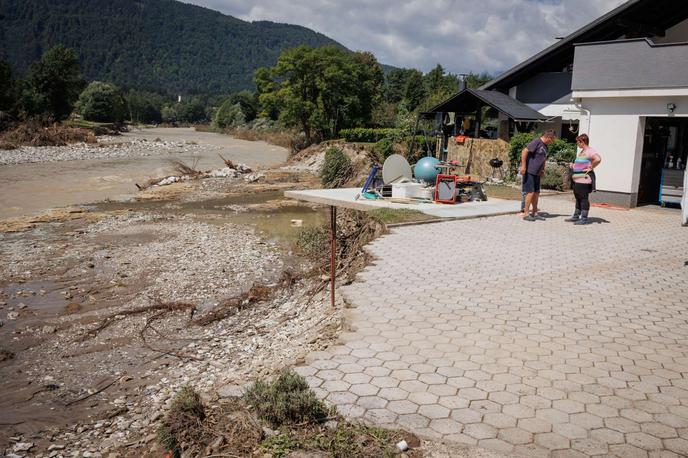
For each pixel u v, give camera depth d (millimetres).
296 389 4262
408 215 12266
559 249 9664
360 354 5230
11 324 8750
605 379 4699
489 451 3672
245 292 10328
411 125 31516
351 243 12414
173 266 12148
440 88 49031
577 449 3686
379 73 68438
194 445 3988
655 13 18172
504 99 22562
